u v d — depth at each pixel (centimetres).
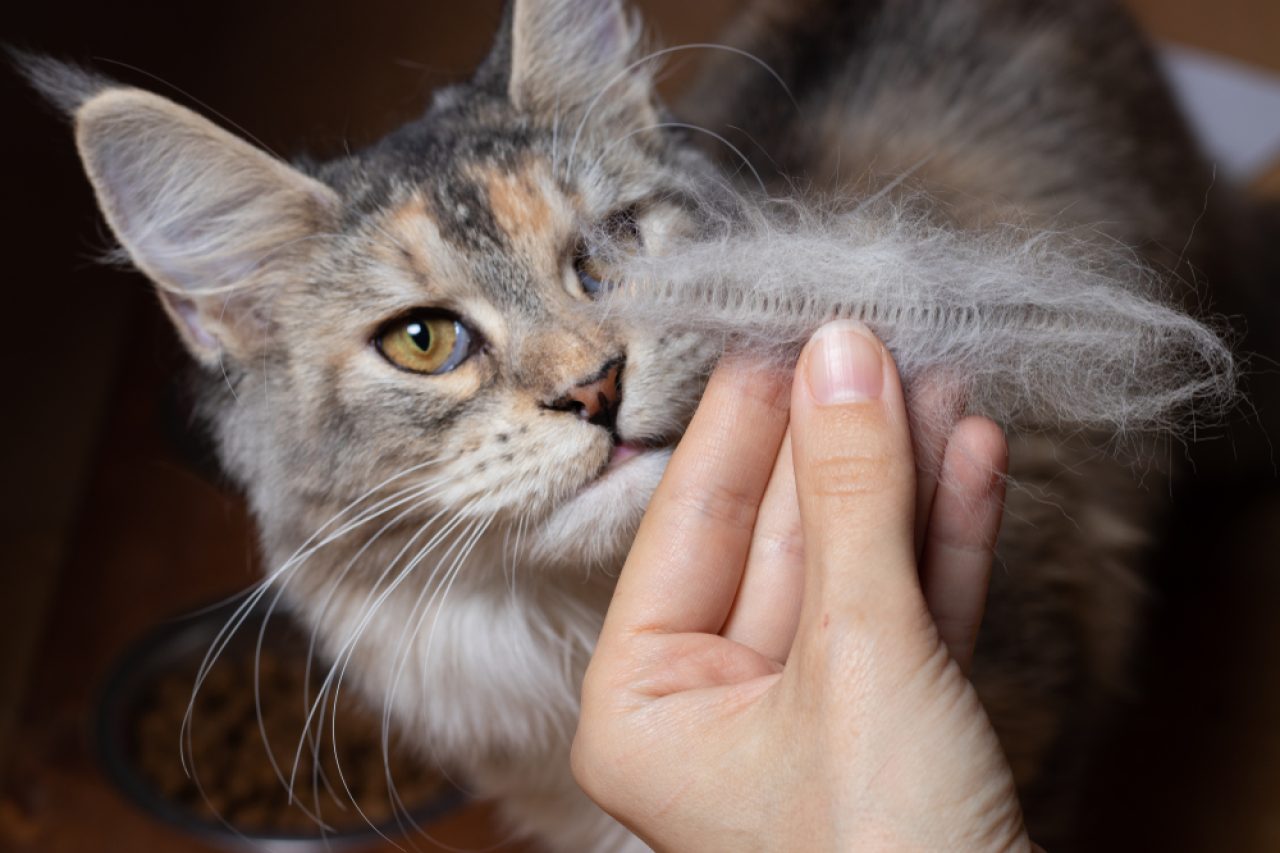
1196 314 44
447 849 58
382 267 39
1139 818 58
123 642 66
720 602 35
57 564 71
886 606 30
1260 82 82
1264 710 61
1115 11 63
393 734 58
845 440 31
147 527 71
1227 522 68
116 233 41
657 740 32
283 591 45
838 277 32
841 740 30
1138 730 61
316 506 41
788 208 37
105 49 92
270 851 55
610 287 37
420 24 99
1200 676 62
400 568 41
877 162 49
